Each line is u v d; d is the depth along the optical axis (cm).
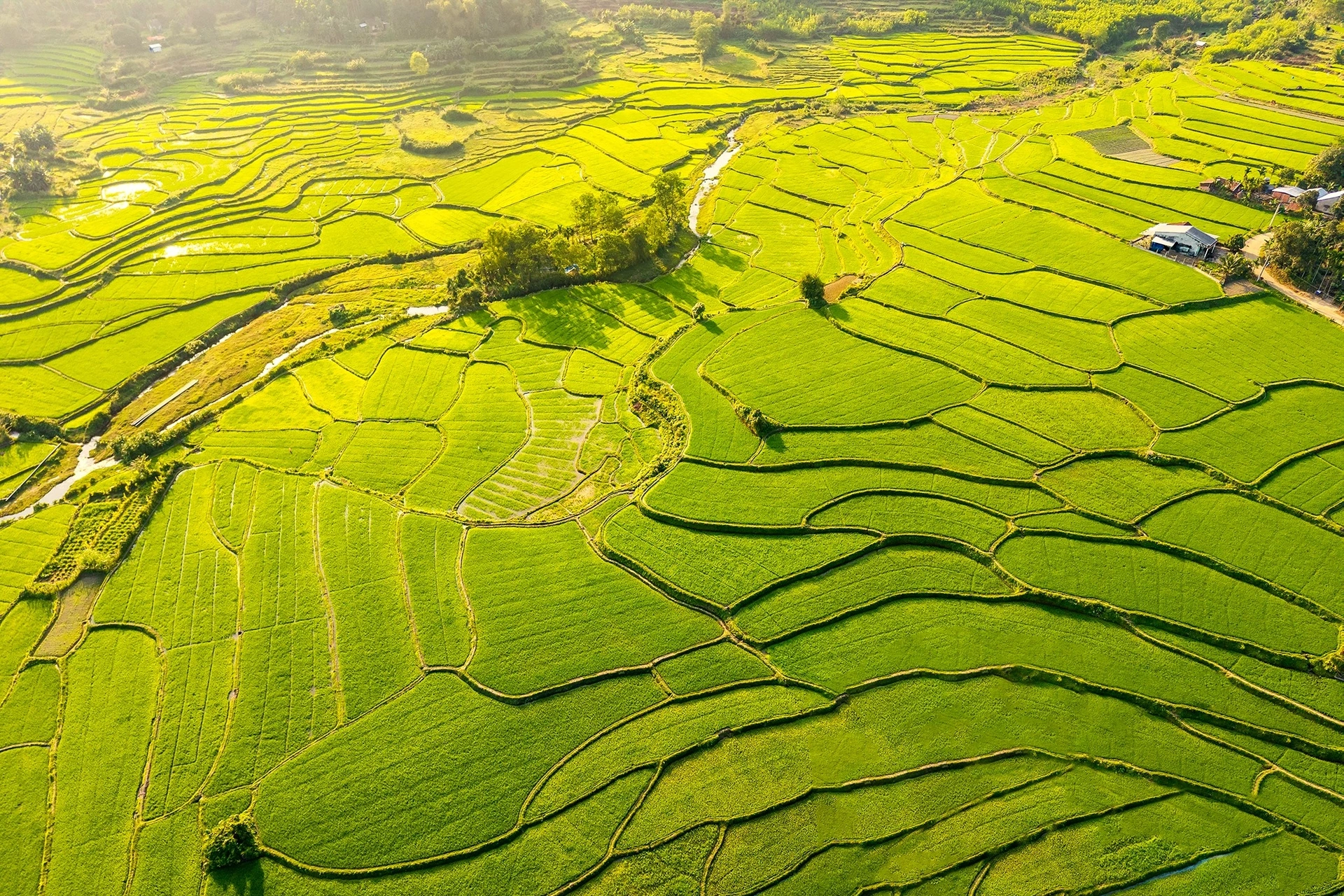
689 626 6328
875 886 4881
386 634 6328
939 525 6981
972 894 4847
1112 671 5897
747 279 10938
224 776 5453
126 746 5684
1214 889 4825
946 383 8538
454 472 7938
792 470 7612
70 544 7344
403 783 5403
